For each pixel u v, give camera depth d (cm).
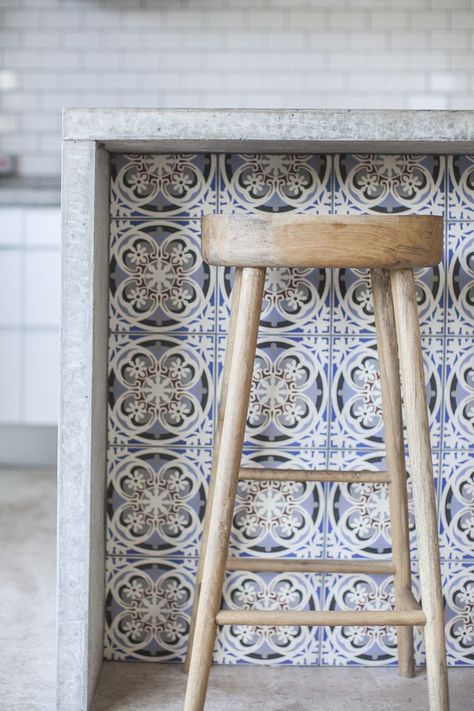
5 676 212
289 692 205
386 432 205
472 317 215
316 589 219
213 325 215
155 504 217
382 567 207
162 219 214
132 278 214
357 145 197
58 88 482
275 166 213
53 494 399
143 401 216
